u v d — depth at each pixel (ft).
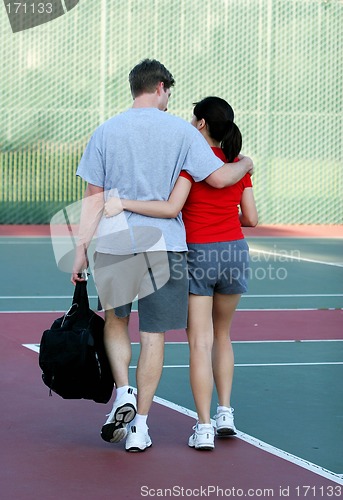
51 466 31.55
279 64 130.93
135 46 126.62
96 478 30.48
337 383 43.65
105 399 33.73
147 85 33.27
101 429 35.17
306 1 131.03
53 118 125.49
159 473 31.04
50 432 35.32
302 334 55.47
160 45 127.54
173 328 33.14
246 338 54.03
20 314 60.80
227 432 34.78
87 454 32.89
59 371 32.73
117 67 126.41
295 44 131.23
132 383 43.16
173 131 32.63
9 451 33.06
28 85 125.08
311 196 132.26
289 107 131.13
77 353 32.48
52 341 32.68
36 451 33.14
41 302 65.72
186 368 46.11
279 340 53.52
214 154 33.32
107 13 125.70
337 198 132.87
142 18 126.62
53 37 125.39
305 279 78.59
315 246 103.81
